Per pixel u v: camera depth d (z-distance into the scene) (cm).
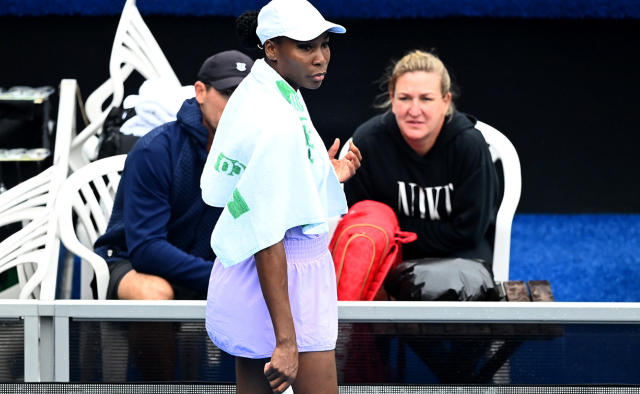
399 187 1346
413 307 1043
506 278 1406
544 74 2270
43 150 1741
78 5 2169
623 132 2273
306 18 791
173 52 2258
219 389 1061
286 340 779
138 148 1217
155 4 2173
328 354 848
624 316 1045
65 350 1056
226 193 828
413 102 1270
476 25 2255
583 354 1055
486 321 1049
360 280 1167
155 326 1054
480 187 1310
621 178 2278
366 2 2197
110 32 2225
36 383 1056
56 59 2230
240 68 1200
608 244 2067
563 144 2283
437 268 1179
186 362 1058
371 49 2272
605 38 2252
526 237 2095
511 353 1058
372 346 1054
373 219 1229
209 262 1205
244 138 798
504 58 2269
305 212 795
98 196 1606
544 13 2206
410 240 1271
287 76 816
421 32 2267
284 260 789
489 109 2292
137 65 1823
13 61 2220
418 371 1060
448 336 1052
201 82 1206
